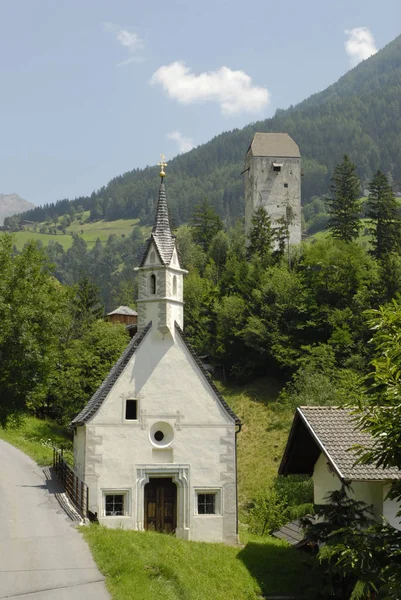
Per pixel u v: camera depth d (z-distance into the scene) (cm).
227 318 9431
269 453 6975
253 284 10269
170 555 2612
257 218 11544
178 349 3416
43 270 5253
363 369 8050
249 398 8469
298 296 9412
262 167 12519
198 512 3347
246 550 3048
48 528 2719
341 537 2155
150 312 3434
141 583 2203
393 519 2391
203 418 3378
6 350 4509
